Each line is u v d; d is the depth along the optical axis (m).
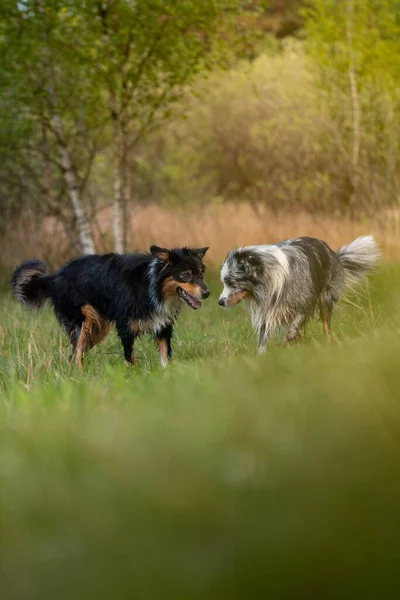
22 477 3.14
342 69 25.80
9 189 25.84
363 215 24.34
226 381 4.80
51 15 19.86
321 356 5.40
